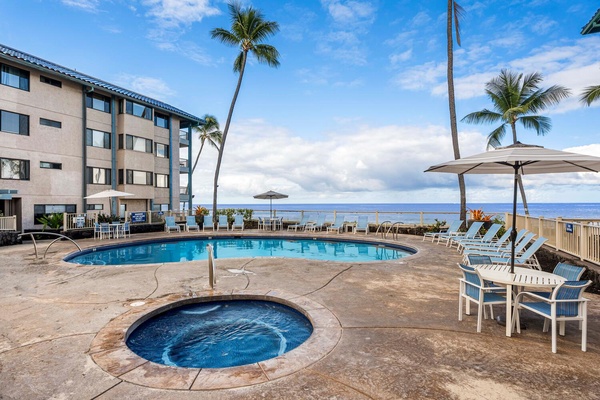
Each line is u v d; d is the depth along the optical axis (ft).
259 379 9.96
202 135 124.57
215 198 71.72
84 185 67.31
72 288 20.98
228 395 9.17
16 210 57.62
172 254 42.39
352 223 57.31
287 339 14.93
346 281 22.63
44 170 60.59
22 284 22.02
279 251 44.39
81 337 13.20
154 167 84.74
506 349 11.92
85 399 8.97
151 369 10.66
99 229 49.70
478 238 38.99
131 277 24.02
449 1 53.62
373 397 8.95
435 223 54.39
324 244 49.42
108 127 73.87
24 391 9.32
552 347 11.65
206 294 19.34
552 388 9.32
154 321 16.83
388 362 10.96
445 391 9.19
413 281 22.59
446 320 15.03
